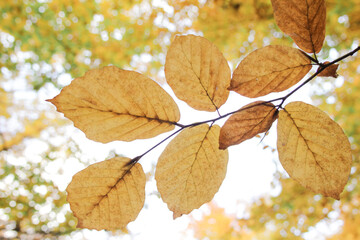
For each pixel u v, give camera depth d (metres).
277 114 0.31
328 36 2.01
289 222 2.78
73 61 2.33
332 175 0.31
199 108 0.31
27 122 2.64
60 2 2.11
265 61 0.30
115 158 0.31
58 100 0.30
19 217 2.62
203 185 0.32
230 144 0.31
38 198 2.67
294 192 2.58
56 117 2.66
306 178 0.31
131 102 0.31
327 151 0.31
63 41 2.23
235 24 1.98
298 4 0.29
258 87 0.31
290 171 0.31
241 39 2.05
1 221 2.57
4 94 2.45
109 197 0.32
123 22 2.21
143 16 2.16
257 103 0.30
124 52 2.31
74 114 0.30
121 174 0.32
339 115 2.37
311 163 0.31
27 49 2.27
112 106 0.30
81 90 0.30
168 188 0.32
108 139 0.31
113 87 0.30
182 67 0.30
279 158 0.31
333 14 1.78
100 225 0.32
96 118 0.31
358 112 2.29
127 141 0.31
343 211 2.53
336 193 0.31
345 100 2.35
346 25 1.88
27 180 2.68
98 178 0.31
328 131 0.30
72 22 2.19
